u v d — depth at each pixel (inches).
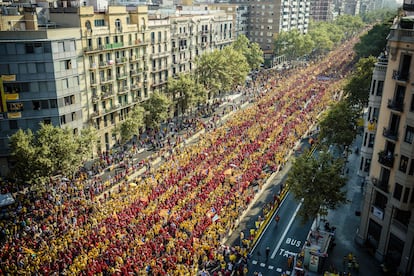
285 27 7815.0
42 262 1788.9
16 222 2128.4
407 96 1678.2
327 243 1952.5
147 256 1839.3
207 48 5036.9
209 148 3147.1
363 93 3139.8
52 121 2815.0
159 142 3464.6
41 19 3174.2
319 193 1953.7
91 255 1812.3
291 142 3307.1
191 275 1759.4
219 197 2354.8
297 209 2434.8
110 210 2199.8
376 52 4485.7
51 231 2023.9
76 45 2915.8
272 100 4611.2
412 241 1726.1
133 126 3120.1
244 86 5511.8
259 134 3447.3
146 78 3789.4
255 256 1988.2
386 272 1835.6
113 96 3373.5
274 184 2738.7
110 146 3444.9
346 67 6865.2
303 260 1932.8
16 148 2292.1
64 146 2336.4
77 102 2960.1
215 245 1979.6
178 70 4389.8
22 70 2632.9
